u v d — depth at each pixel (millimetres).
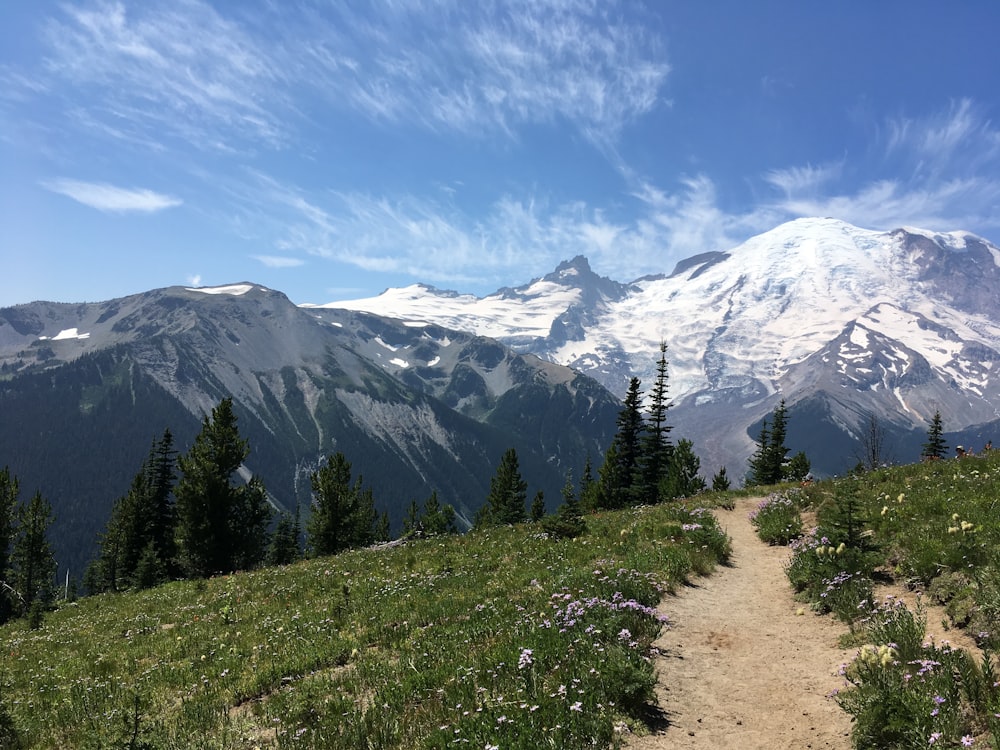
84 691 13055
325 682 10859
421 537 37844
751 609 13344
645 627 11172
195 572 57344
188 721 10070
